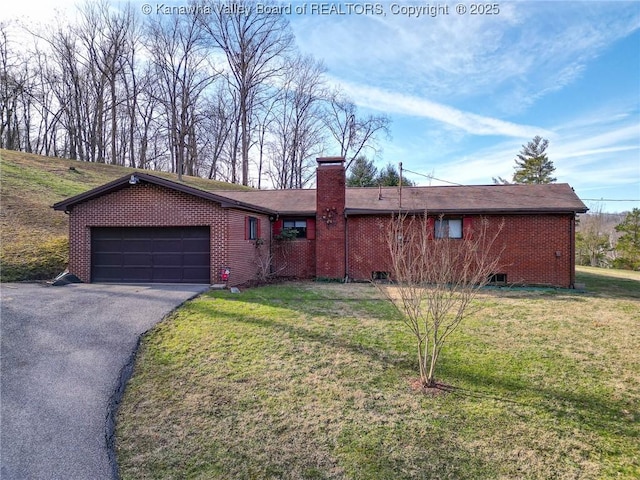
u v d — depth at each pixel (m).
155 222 12.37
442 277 5.61
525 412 4.75
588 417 4.67
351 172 38.53
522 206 14.28
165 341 6.82
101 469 3.75
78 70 36.41
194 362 6.04
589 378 5.65
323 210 15.46
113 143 36.31
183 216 12.27
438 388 5.34
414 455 3.98
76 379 5.45
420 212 14.12
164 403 4.93
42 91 36.25
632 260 32.28
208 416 4.66
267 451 4.04
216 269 12.05
